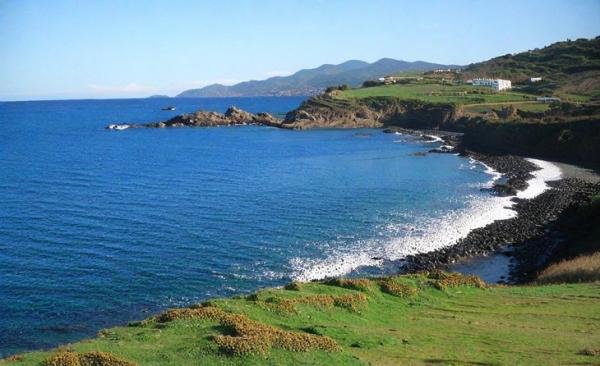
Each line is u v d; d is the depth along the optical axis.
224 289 39.59
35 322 33.56
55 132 173.00
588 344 20.59
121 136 161.25
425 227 56.72
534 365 18.12
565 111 134.62
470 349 20.02
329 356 18.17
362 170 95.12
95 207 63.88
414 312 26.06
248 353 17.44
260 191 75.31
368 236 53.59
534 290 30.66
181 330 20.27
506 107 152.12
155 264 44.47
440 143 137.38
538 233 53.78
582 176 83.25
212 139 153.75
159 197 70.44
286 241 51.53
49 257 45.62
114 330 21.12
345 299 25.70
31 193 71.69
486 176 86.62
